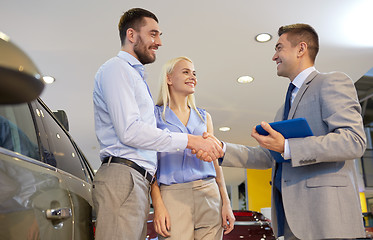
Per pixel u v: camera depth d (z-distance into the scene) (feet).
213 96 18.98
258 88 18.04
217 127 23.77
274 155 5.62
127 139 4.90
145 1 11.43
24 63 1.72
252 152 6.49
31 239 3.07
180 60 7.02
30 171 3.43
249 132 24.79
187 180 6.25
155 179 6.37
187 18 12.34
